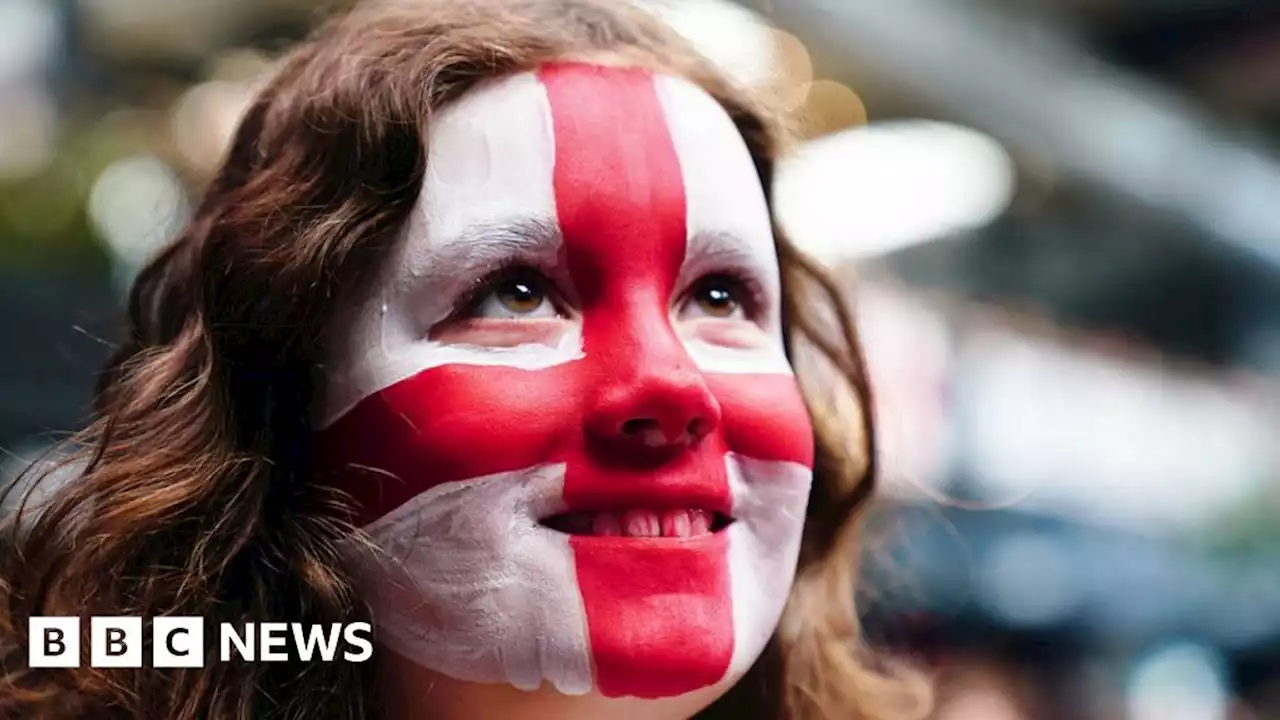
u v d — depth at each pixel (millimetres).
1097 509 2053
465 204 859
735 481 879
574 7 991
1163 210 1962
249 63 1437
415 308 853
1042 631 1792
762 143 1055
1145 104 1940
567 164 866
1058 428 2023
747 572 879
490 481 818
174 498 885
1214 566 2105
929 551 1691
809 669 1170
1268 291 2191
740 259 914
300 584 860
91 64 1506
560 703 821
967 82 1687
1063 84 1790
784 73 1166
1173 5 1978
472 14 950
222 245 915
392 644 846
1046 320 2102
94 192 1443
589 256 855
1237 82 2162
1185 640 1995
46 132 1495
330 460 868
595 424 824
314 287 864
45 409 1359
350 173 884
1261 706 2070
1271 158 2104
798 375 1165
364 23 972
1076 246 2035
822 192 1569
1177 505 2209
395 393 841
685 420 827
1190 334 2256
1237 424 2365
